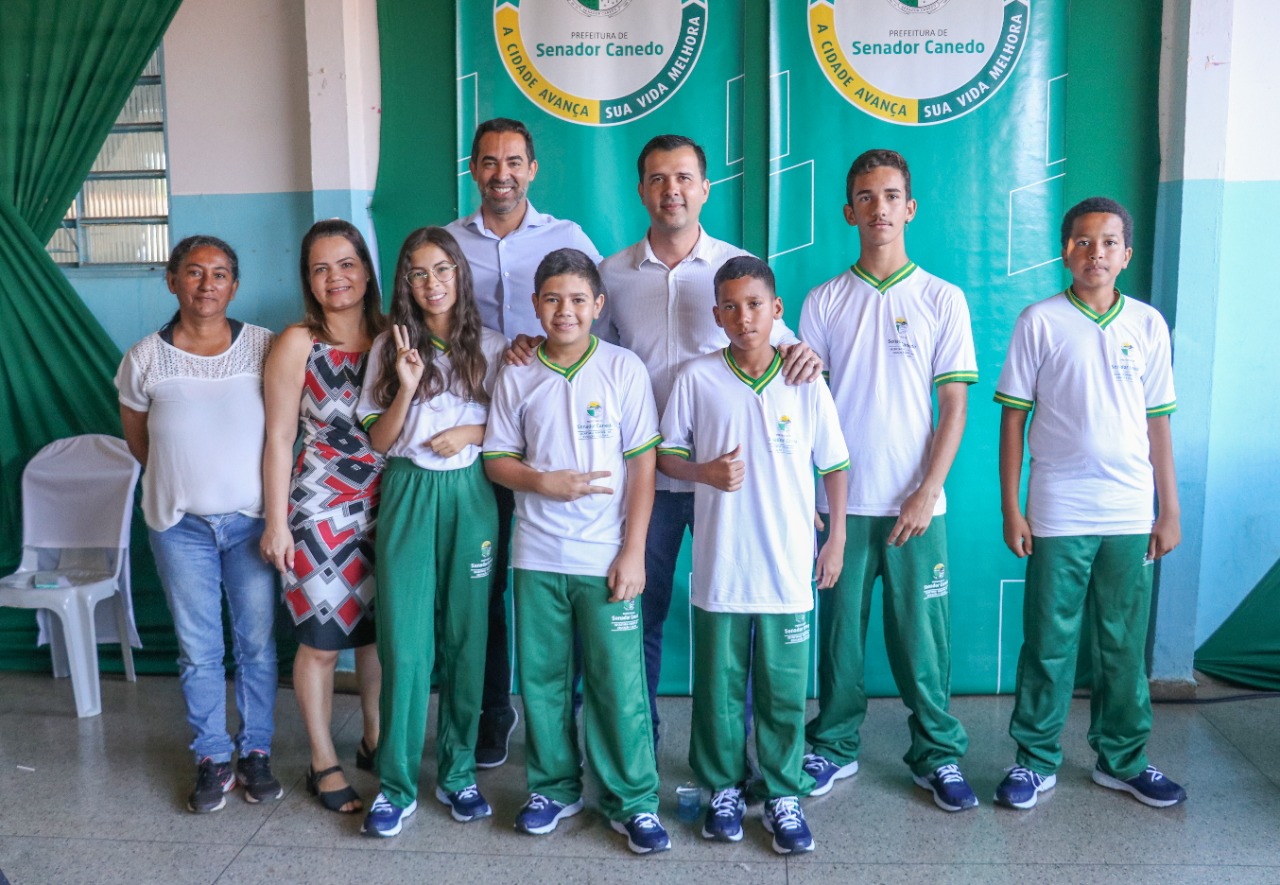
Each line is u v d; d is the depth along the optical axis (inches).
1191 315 120.2
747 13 122.6
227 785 101.0
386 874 87.2
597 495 90.3
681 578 129.0
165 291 135.5
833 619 100.3
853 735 104.0
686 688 130.3
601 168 125.6
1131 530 96.5
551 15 123.6
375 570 94.8
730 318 87.7
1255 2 120.3
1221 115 117.0
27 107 131.6
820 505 101.7
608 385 90.9
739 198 125.1
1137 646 98.3
